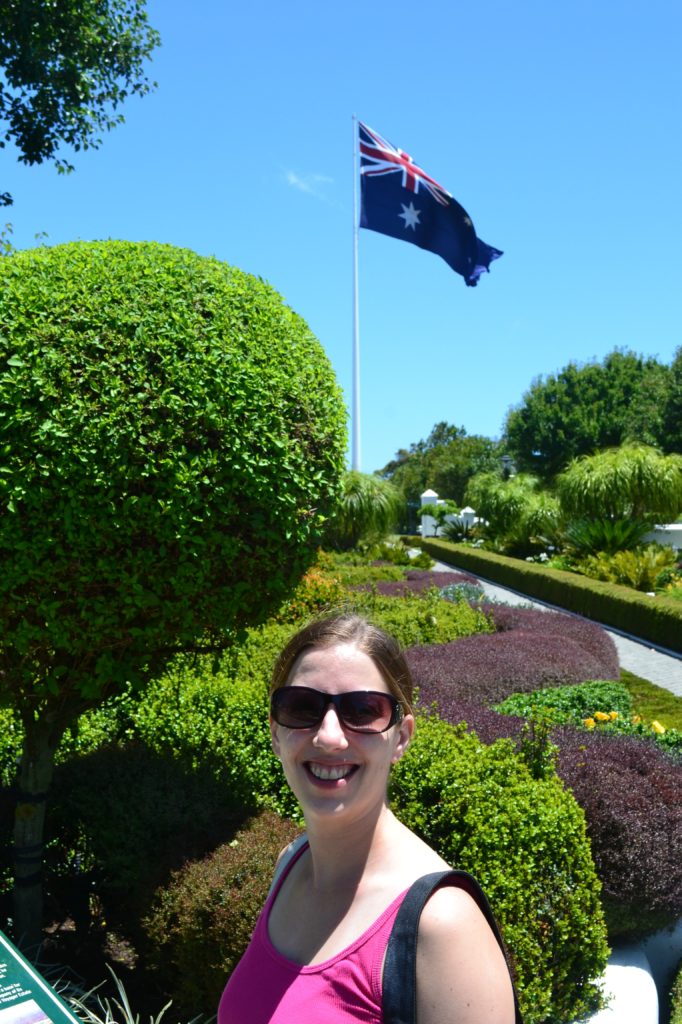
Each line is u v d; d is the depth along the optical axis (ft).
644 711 31.86
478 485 123.24
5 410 9.91
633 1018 11.53
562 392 155.12
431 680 23.90
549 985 10.96
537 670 25.59
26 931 12.12
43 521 10.05
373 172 59.82
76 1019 6.58
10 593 10.18
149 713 16.65
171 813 12.77
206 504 10.55
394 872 5.01
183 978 10.57
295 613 30.50
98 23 29.19
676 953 14.47
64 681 11.71
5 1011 6.50
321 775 5.27
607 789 13.80
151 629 10.97
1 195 29.94
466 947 4.46
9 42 27.63
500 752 13.55
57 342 10.28
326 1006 4.63
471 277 59.77
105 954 12.62
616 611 54.65
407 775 12.62
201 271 11.68
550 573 69.00
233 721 15.64
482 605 41.55
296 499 11.34
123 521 10.17
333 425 12.09
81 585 10.35
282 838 11.55
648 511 83.25
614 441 149.79
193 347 10.80
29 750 12.16
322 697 5.38
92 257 11.38
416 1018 4.42
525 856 11.23
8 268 10.78
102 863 12.55
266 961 5.26
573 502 85.10
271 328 11.82
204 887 10.44
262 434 10.98
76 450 9.93
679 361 132.16
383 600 36.63
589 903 11.67
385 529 79.25
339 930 4.92
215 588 11.19
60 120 30.12
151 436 10.25
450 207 58.95
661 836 13.07
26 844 12.16
